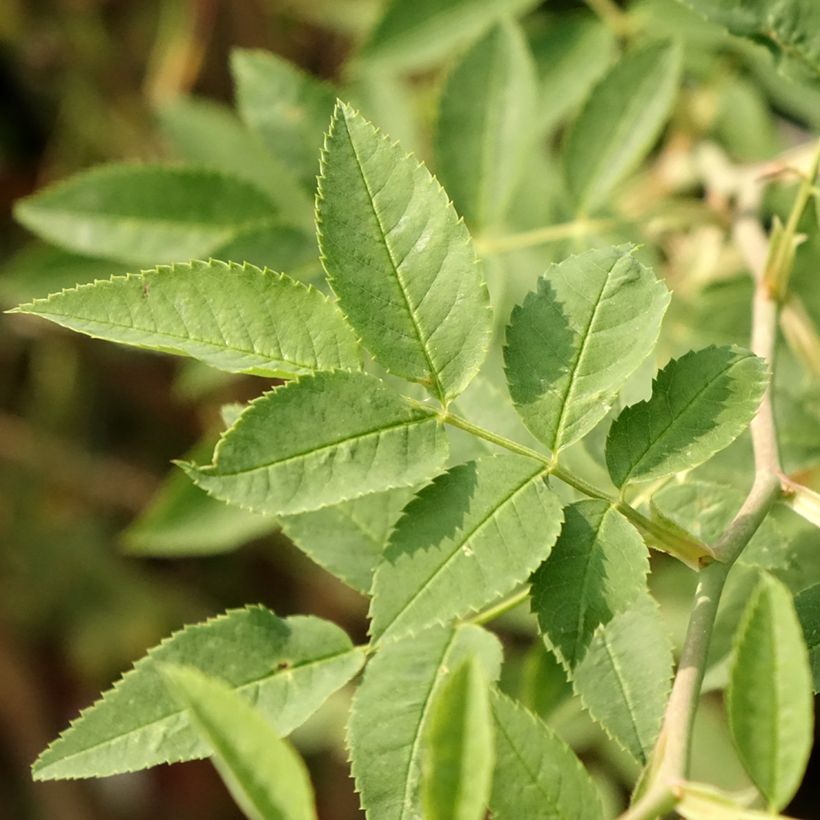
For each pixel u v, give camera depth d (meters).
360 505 0.39
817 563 0.40
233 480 0.34
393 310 0.35
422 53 0.47
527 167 0.47
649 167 0.56
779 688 0.33
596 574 0.35
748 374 0.36
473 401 0.38
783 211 0.46
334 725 0.60
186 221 0.45
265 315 0.35
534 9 0.49
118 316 0.35
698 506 0.38
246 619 0.37
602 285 0.36
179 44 0.63
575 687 0.37
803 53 0.41
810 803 0.60
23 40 0.64
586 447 0.39
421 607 0.35
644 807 0.34
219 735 0.33
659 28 0.47
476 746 0.32
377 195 0.35
